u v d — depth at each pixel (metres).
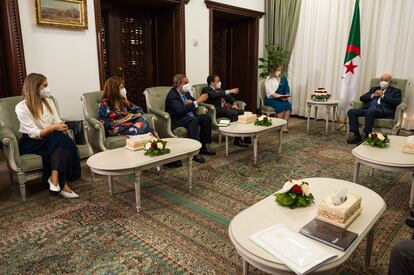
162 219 2.33
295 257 1.20
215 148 4.18
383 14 5.05
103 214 2.40
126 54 4.82
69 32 3.54
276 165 3.51
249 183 3.01
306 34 5.91
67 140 2.68
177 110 3.64
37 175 2.63
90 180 3.08
